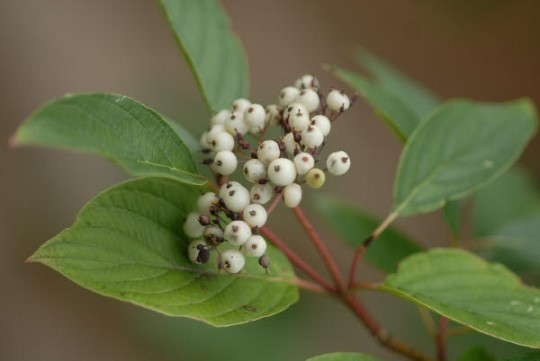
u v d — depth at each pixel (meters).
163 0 0.48
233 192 0.42
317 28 1.41
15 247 0.91
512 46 1.36
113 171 0.95
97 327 0.92
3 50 0.99
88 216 0.42
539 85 1.32
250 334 0.65
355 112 1.21
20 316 0.90
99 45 1.09
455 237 0.53
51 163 0.94
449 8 1.42
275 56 1.33
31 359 0.88
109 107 0.39
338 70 0.51
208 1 0.49
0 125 0.95
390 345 0.48
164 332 0.66
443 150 0.49
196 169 0.42
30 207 0.92
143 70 1.11
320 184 0.42
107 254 0.42
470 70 1.37
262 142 0.43
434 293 0.45
